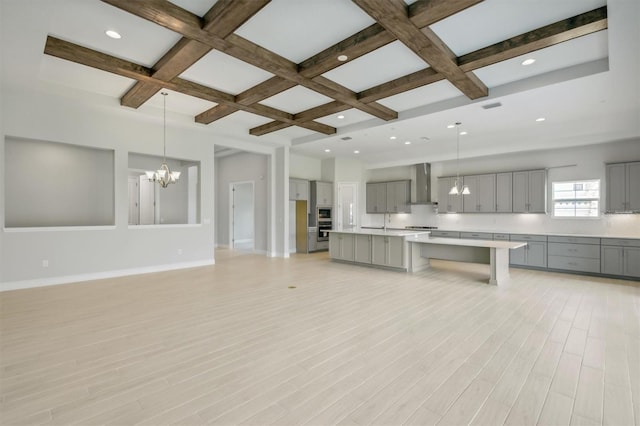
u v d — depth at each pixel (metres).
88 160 6.07
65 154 5.84
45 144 5.64
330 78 4.41
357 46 3.36
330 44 3.56
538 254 6.40
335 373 2.33
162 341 2.88
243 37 3.41
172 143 6.37
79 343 2.82
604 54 3.63
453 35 3.29
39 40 3.27
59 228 5.08
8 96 4.59
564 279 5.51
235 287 4.92
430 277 5.68
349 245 7.11
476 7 2.85
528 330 3.14
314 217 9.34
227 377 2.27
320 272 6.16
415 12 2.75
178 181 8.03
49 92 4.70
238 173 9.79
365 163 9.82
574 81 4.00
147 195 8.18
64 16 3.08
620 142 5.98
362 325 3.29
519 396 2.03
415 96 5.04
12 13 2.82
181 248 6.57
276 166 8.33
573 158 6.49
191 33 3.13
